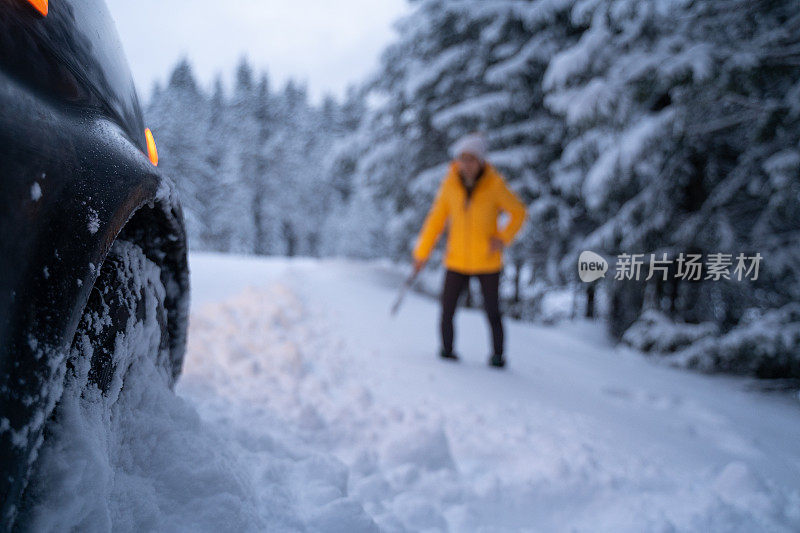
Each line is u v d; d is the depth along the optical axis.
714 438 2.42
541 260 8.12
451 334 3.37
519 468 1.72
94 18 0.86
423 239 3.71
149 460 0.90
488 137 8.21
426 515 1.33
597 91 4.52
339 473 1.34
